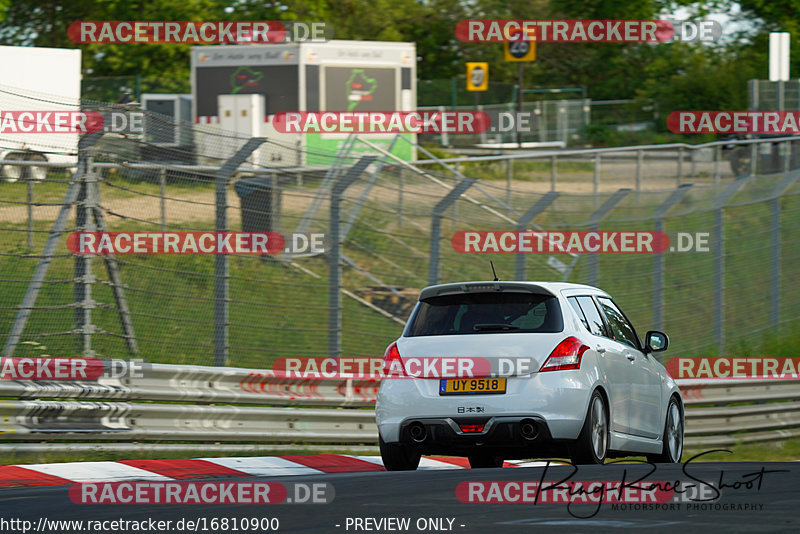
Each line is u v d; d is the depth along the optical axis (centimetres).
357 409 4716
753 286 6862
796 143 10406
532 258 5600
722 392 5631
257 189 4569
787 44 10712
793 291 7162
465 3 18612
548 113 15875
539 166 11006
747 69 16538
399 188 5234
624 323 3906
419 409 3331
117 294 4191
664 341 3975
